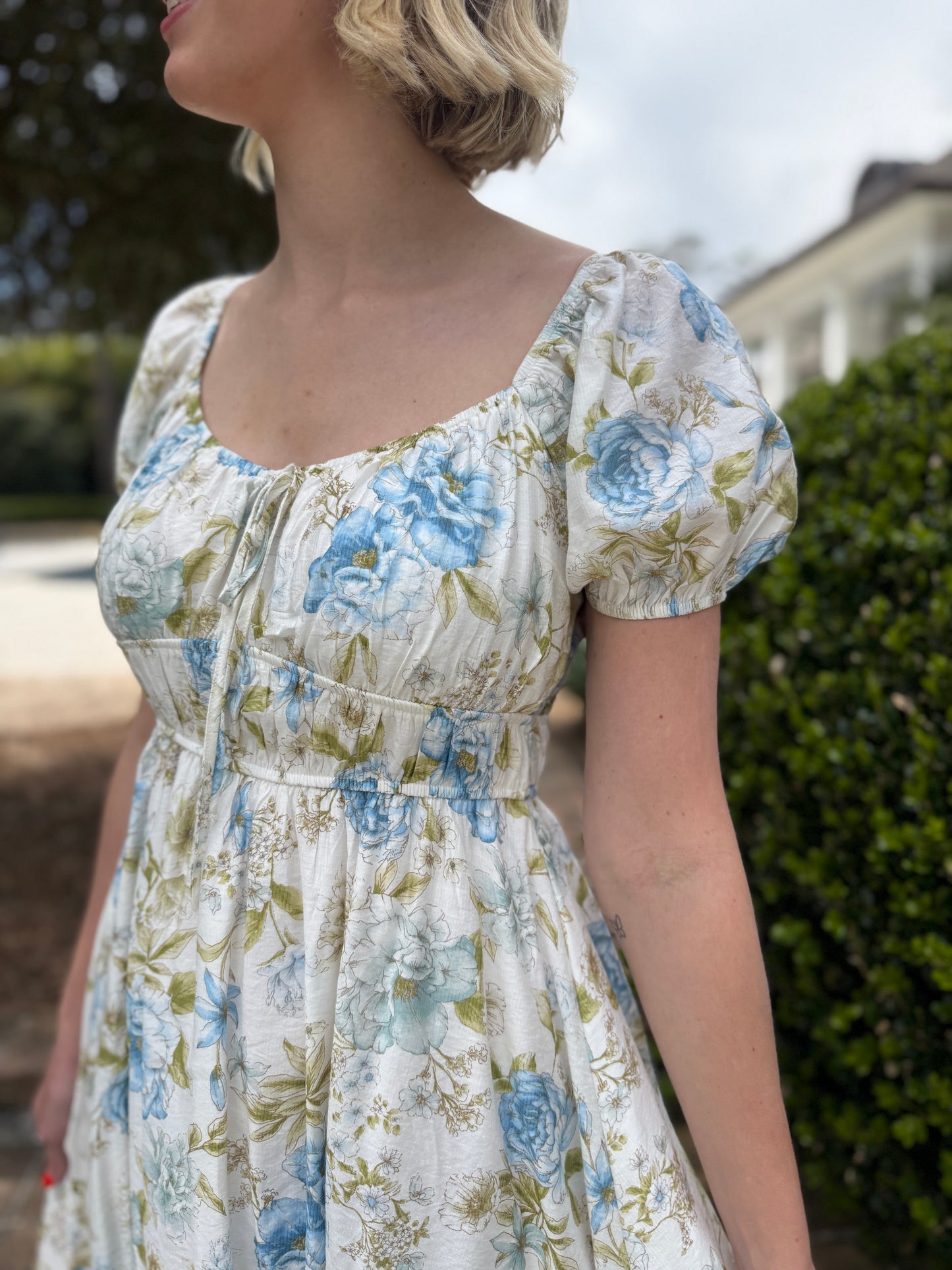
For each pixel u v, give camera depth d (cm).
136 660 96
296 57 90
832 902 183
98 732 680
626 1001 97
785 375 1916
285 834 86
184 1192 89
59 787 560
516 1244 84
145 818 102
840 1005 181
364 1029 82
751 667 217
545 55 89
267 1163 85
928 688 160
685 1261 80
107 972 104
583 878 98
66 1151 117
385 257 94
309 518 83
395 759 84
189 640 89
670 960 79
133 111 474
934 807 159
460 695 83
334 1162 81
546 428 84
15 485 3412
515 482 82
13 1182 253
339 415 90
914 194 1277
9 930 385
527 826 90
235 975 87
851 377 240
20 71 460
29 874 440
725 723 224
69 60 455
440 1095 82
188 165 495
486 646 81
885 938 171
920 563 178
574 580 81
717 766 82
